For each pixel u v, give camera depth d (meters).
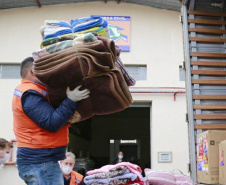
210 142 3.21
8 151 4.22
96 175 2.68
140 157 15.14
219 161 3.15
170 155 7.73
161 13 8.52
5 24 8.35
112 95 2.04
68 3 8.51
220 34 3.67
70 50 1.92
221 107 3.45
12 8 8.45
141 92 8.00
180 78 8.27
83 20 2.20
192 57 3.56
